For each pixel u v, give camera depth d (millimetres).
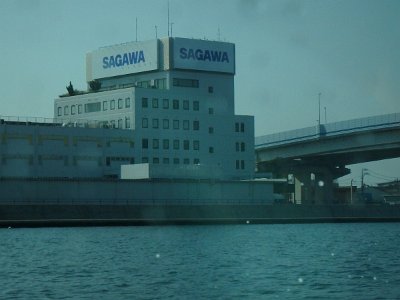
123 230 150625
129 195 181625
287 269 83562
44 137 190500
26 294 65688
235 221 181375
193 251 104438
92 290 67938
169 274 78938
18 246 111062
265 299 63625
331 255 99938
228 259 93875
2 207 160500
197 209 179750
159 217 175125
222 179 197000
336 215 196500
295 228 164250
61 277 76625
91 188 178250
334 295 65625
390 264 89000
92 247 109562
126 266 86125
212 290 68000
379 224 188000
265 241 123062
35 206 163125
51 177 181000
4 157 185750
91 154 197125
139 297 64250
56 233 139875
